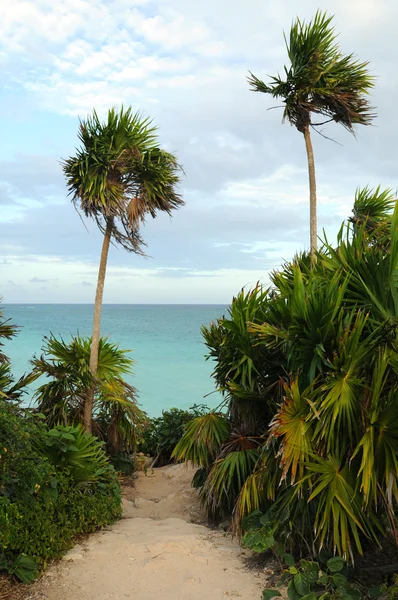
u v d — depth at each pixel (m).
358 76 6.64
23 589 3.70
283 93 6.71
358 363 3.79
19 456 4.07
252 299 5.18
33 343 33.06
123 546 4.38
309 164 6.65
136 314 133.88
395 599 3.29
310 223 6.56
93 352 6.90
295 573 3.55
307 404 3.78
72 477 4.71
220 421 5.39
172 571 3.95
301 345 4.08
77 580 3.83
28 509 4.02
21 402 5.62
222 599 3.56
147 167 6.91
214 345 5.54
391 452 3.50
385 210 7.14
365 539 4.25
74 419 6.73
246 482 4.36
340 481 3.56
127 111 7.00
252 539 3.88
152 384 18.16
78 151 6.75
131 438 7.19
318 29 6.55
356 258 4.29
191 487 6.56
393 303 4.09
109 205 6.59
